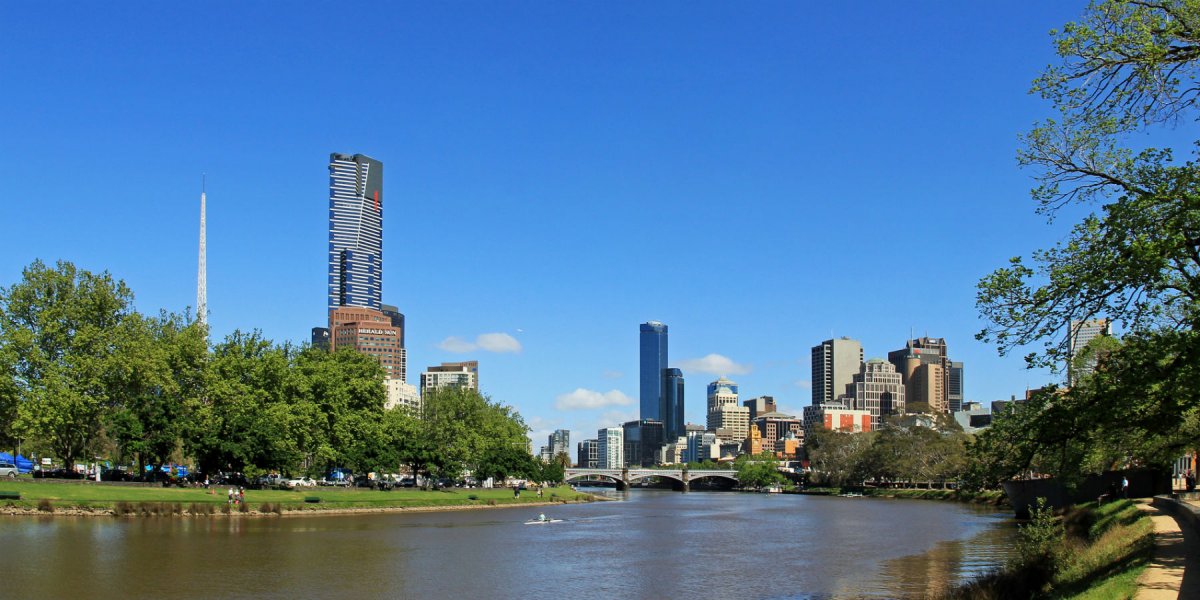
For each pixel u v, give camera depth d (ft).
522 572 253.03
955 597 181.88
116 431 411.34
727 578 244.22
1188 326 114.52
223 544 285.23
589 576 247.50
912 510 622.95
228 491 427.33
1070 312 117.29
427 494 598.34
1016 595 175.42
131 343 407.23
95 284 419.95
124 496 376.89
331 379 523.29
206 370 459.73
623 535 387.55
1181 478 469.98
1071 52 111.24
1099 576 153.07
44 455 579.48
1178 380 111.55
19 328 396.57
